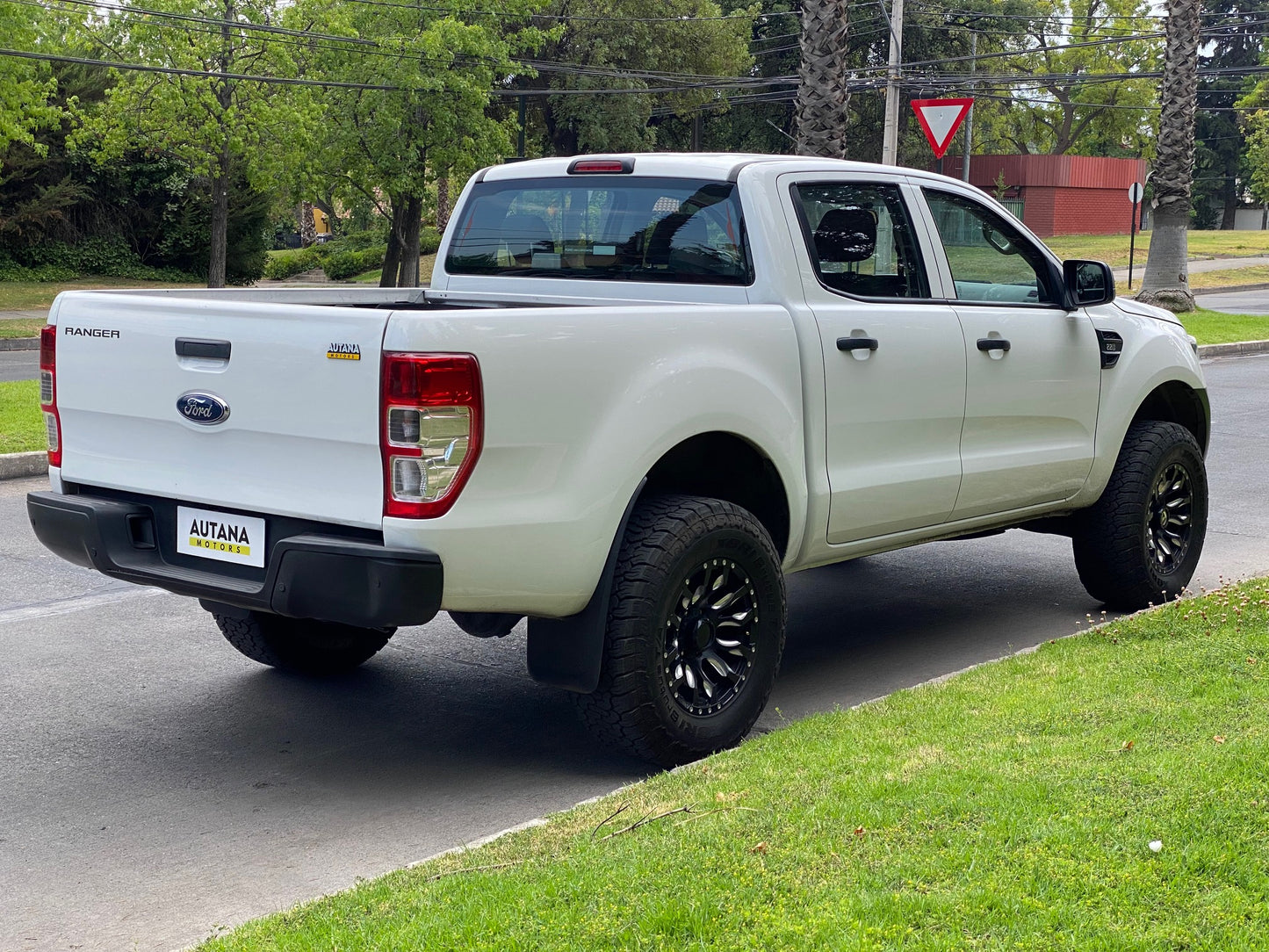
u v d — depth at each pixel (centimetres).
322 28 3134
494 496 394
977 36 6072
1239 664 480
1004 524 604
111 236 4169
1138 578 643
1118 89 7162
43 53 2750
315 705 534
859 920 292
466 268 575
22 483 984
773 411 470
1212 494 970
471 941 292
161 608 678
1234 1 8850
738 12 5100
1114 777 367
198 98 2939
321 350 392
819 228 509
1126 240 5756
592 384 414
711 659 455
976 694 471
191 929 344
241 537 423
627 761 474
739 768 407
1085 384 614
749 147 6134
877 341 511
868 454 516
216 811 427
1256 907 295
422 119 3484
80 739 492
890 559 803
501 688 560
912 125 5922
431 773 461
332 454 395
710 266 501
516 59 4672
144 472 444
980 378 559
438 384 377
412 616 386
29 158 3856
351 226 6862
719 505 448
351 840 404
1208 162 9062
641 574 424
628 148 5003
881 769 388
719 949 284
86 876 377
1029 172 6406
